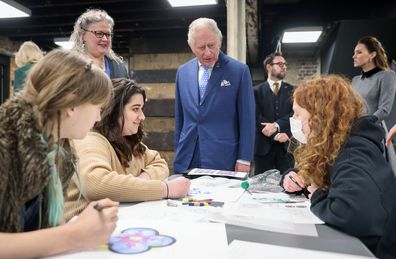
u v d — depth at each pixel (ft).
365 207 2.63
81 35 7.39
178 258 2.02
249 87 6.70
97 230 2.13
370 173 2.85
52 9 15.65
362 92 8.59
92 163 3.60
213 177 5.22
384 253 2.86
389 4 14.87
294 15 15.94
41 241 1.99
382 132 3.33
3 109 2.26
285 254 2.12
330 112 3.30
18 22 17.57
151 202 3.57
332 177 3.04
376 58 8.48
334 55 16.99
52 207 2.60
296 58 21.91
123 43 21.30
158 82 19.20
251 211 3.13
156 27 17.67
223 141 6.58
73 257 2.01
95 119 2.61
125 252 2.09
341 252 2.18
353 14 15.23
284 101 9.29
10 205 2.17
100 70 2.60
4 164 2.08
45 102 2.31
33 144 2.22
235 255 2.08
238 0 9.71
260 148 9.17
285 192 4.11
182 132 6.97
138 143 4.67
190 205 3.38
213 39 6.39
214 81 6.60
